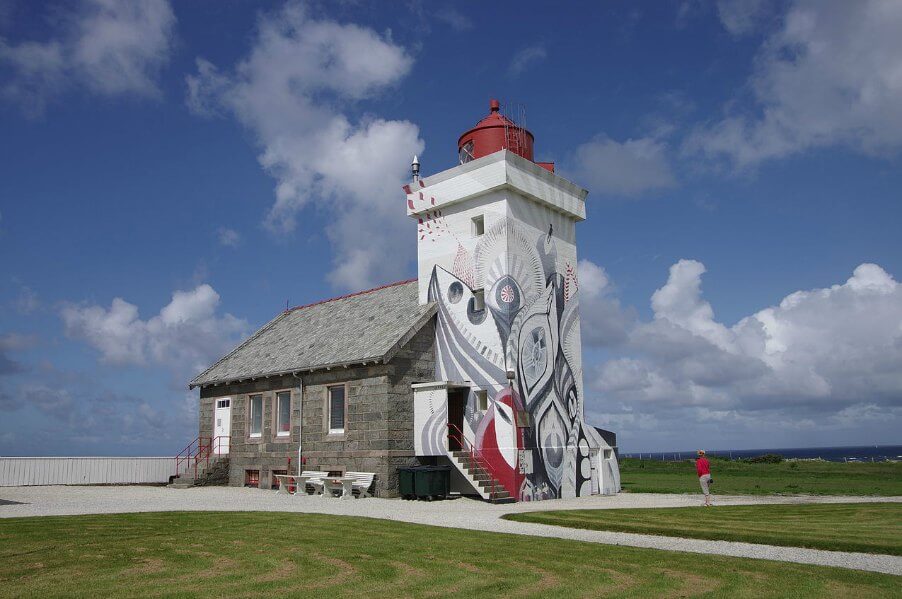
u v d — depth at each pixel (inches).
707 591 409.7
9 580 438.3
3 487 1215.6
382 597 401.4
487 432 1007.6
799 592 404.2
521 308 1034.7
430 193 1132.5
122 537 585.9
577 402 1117.7
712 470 1779.0
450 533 614.9
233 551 530.6
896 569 470.9
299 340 1310.3
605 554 516.1
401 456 1010.1
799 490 1127.6
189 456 1347.2
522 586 426.3
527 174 1070.4
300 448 1136.8
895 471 1657.2
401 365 1038.4
